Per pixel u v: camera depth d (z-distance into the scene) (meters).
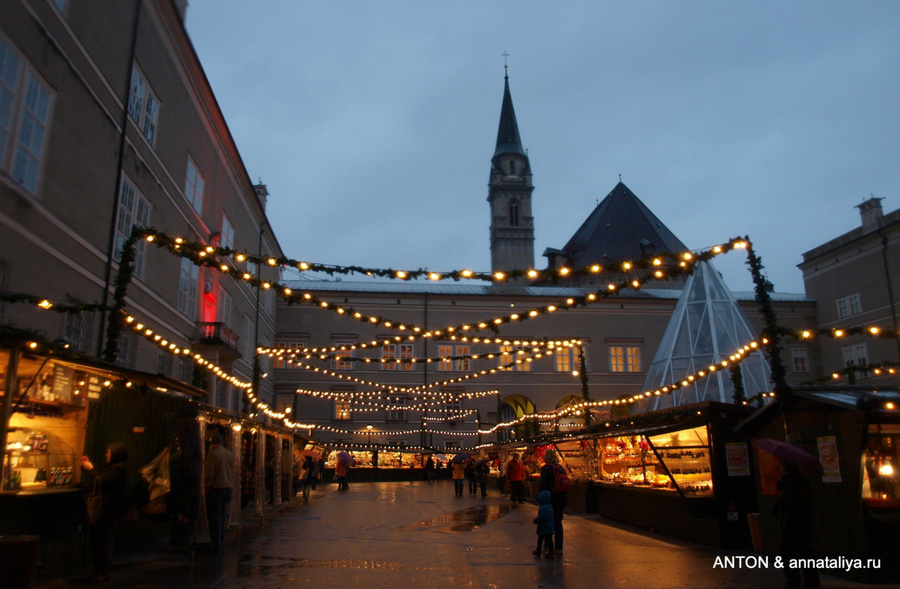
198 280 25.55
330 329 47.75
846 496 9.42
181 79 22.56
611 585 8.97
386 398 47.03
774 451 8.52
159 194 20.58
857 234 44.66
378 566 10.16
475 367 48.38
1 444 7.64
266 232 39.88
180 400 13.17
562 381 48.50
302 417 46.12
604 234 68.69
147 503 10.91
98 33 15.99
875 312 42.78
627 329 50.00
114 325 11.97
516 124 104.94
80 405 9.79
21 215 12.62
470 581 9.13
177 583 8.62
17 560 6.95
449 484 38.16
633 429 15.86
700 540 13.12
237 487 14.12
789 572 8.23
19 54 12.53
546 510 11.22
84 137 15.27
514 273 13.08
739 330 24.41
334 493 28.36
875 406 8.72
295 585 8.63
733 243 12.13
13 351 7.77
